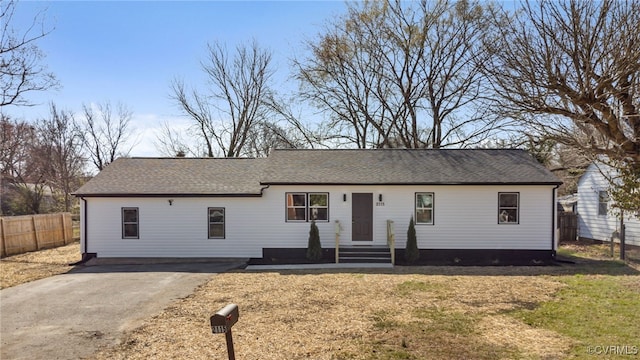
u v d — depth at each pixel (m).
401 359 6.37
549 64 6.67
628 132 6.93
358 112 30.59
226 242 17.06
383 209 16.75
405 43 27.56
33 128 38.03
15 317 9.23
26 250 20.03
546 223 16.23
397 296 10.46
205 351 6.88
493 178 16.28
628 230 18.78
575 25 6.38
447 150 19.47
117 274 14.30
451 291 10.97
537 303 9.55
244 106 35.25
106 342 7.50
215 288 11.78
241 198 16.98
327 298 10.34
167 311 9.46
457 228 16.47
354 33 28.52
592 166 18.41
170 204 17.09
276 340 7.31
